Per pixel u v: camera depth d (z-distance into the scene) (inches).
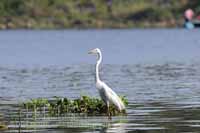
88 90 1366.9
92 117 1024.2
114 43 3868.1
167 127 916.6
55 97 1181.7
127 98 1234.6
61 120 999.0
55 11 6250.0
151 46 3469.5
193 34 4975.4
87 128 922.1
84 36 4909.0
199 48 3189.0
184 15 6225.4
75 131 898.1
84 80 1598.2
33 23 6112.2
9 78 1681.8
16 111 1088.8
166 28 6131.9
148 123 953.5
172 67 2016.5
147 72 1833.2
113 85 1476.4
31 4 6181.1
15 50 3221.0
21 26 6072.8
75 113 1068.5
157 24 6220.5
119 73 1807.3
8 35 5191.9
